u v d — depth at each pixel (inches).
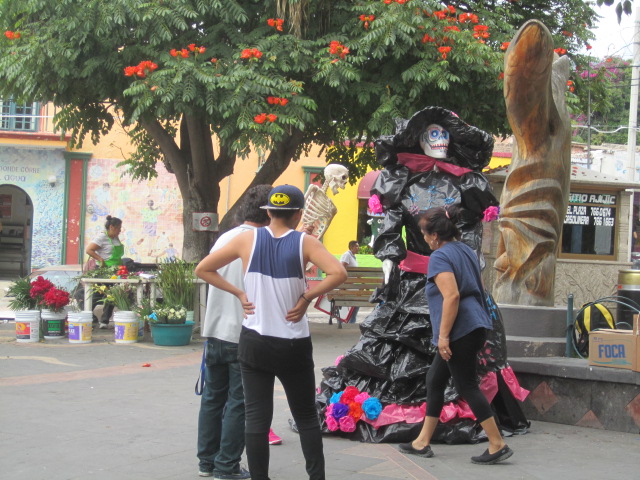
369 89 454.9
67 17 440.5
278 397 293.7
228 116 432.8
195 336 459.5
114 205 879.1
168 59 431.8
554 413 252.1
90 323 432.8
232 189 890.1
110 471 191.0
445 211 205.2
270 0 460.4
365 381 238.7
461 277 197.9
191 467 196.1
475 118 481.7
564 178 282.0
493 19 510.3
